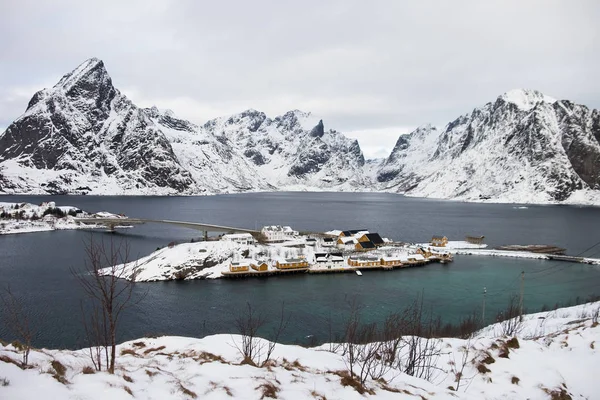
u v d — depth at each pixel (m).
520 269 129.12
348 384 27.95
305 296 97.75
